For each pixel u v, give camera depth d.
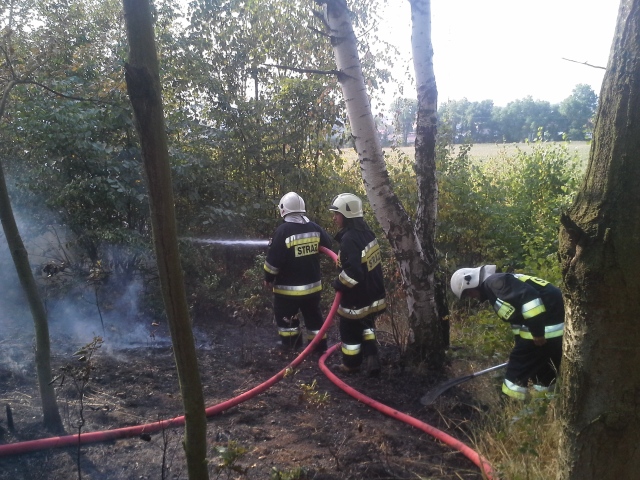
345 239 4.73
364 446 3.54
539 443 3.20
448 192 7.80
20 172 5.86
